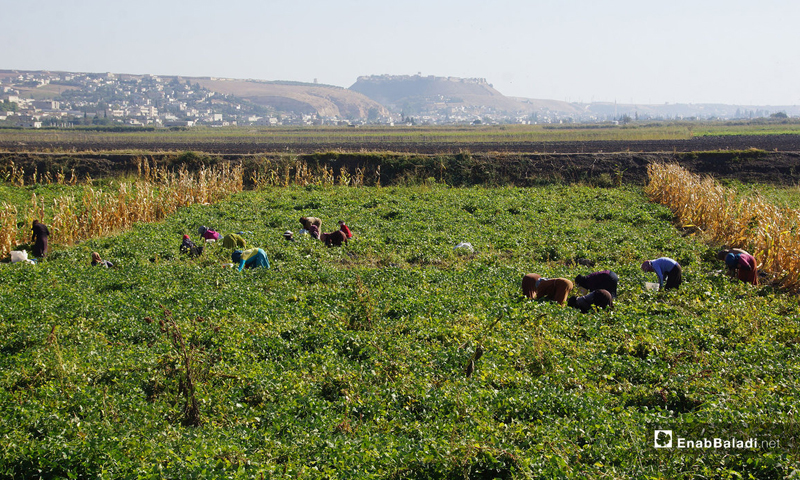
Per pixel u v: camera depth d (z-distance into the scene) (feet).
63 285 46.73
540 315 38.32
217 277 49.11
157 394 29.04
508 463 21.38
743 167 120.57
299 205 92.63
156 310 40.24
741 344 33.14
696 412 25.02
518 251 59.26
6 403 26.37
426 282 47.37
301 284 49.06
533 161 125.29
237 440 23.25
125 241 66.18
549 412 25.44
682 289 44.78
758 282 49.98
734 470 21.44
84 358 31.42
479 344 32.81
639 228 73.00
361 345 34.01
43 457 21.94
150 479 20.53
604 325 36.55
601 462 21.20
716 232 67.26
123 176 125.08
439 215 79.20
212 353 32.53
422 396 27.07
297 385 28.12
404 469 21.33
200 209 89.15
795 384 27.04
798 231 50.01
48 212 89.20
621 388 28.53
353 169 128.67
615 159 124.88
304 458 22.12
